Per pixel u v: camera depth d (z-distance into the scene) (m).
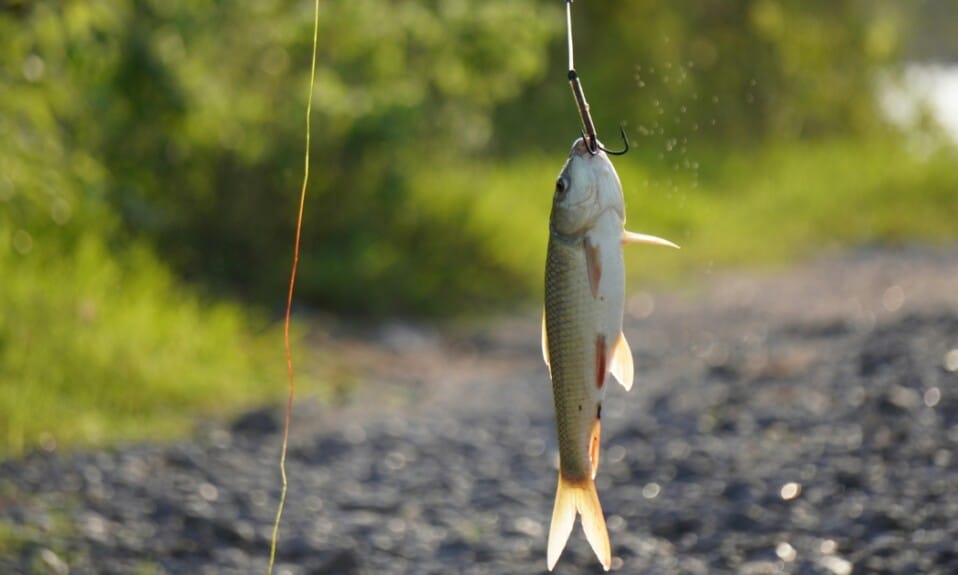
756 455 17.92
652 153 46.72
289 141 30.41
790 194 47.69
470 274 32.50
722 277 37.44
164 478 17.66
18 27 22.80
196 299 26.89
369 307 29.98
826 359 23.97
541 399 23.38
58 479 17.16
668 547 14.71
